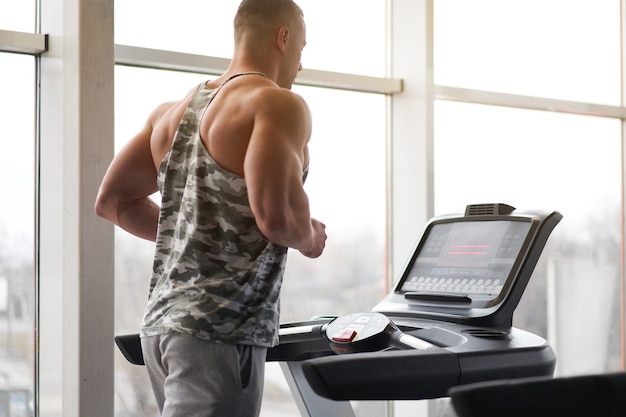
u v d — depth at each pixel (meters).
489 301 2.21
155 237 2.13
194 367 1.73
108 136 3.04
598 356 4.93
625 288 5.02
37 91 3.30
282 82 2.01
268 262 1.79
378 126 4.15
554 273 4.77
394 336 2.07
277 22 1.96
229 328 1.74
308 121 1.81
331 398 1.65
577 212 4.82
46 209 3.26
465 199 4.34
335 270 4.03
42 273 3.29
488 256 2.34
